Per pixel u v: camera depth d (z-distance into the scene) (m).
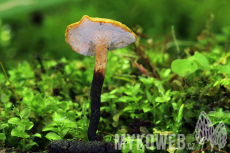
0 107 0.24
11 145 0.21
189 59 0.25
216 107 0.22
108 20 0.20
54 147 0.20
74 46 0.22
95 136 0.21
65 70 0.29
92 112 0.21
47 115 0.23
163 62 0.30
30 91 0.24
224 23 0.49
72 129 0.22
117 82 0.27
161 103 0.24
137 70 0.28
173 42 0.34
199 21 0.50
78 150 0.20
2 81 0.29
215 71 0.25
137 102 0.23
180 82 0.25
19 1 0.34
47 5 0.34
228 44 0.36
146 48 0.33
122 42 0.21
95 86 0.21
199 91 0.22
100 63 0.21
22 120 0.21
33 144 0.21
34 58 0.30
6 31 0.50
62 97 0.26
